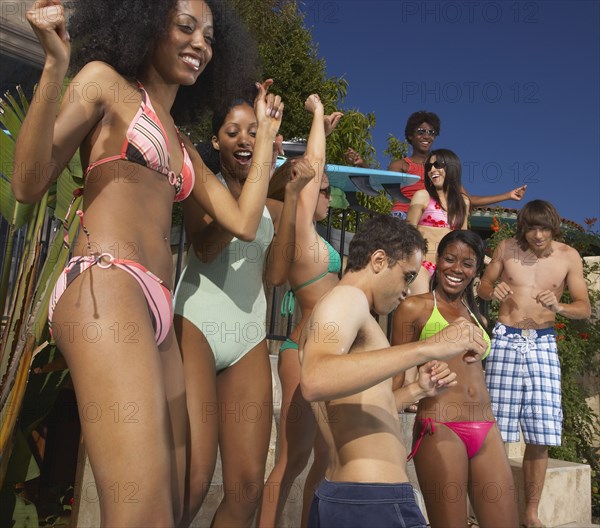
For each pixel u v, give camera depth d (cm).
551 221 433
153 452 143
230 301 235
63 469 374
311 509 199
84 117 164
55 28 144
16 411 282
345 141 890
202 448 214
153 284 164
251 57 245
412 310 287
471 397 270
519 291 438
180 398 185
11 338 306
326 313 188
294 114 892
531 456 423
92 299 149
